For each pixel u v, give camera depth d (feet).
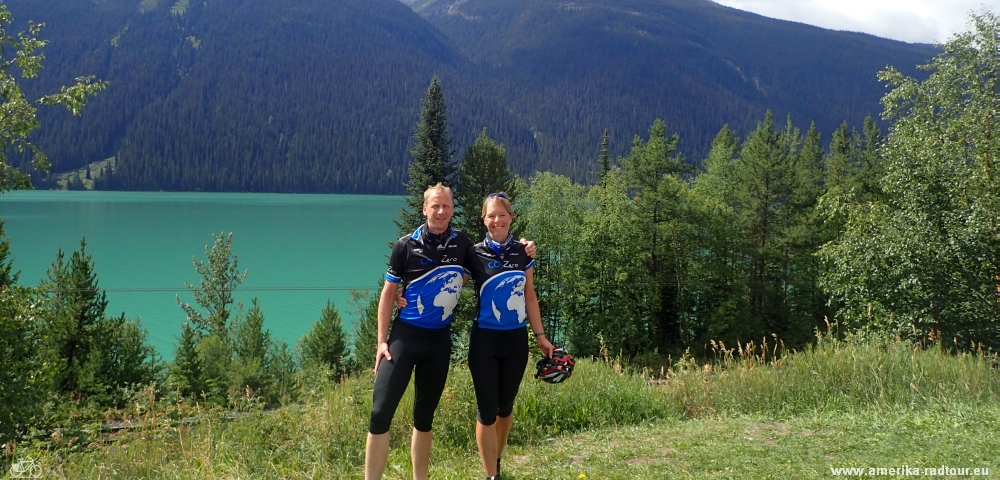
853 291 53.52
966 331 46.34
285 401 22.63
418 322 11.70
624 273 110.73
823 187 155.63
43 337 38.73
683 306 122.31
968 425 15.60
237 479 13.35
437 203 11.69
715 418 18.30
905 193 50.37
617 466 13.76
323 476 13.62
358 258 259.19
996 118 48.16
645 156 124.67
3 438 31.45
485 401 12.41
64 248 264.31
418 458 12.21
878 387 19.33
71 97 37.35
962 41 50.44
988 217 44.68
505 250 12.50
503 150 117.60
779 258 123.24
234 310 166.09
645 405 19.29
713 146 197.77
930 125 52.54
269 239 318.24
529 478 13.25
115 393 71.77
